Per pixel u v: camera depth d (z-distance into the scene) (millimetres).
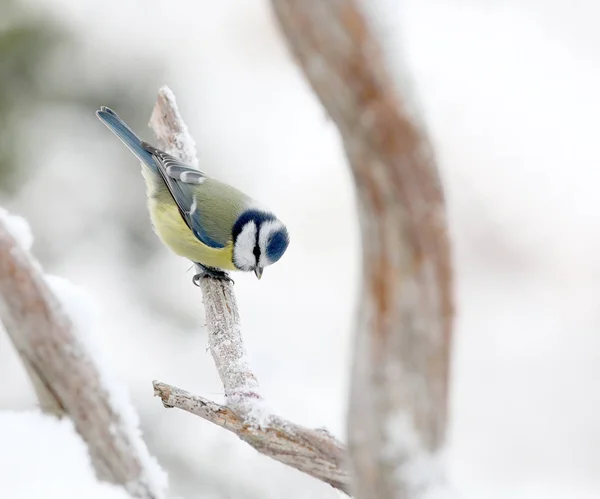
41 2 12203
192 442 8141
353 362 2516
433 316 2363
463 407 13203
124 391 3412
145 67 13211
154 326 11711
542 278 16156
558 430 12688
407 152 2178
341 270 16000
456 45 18359
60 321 3084
